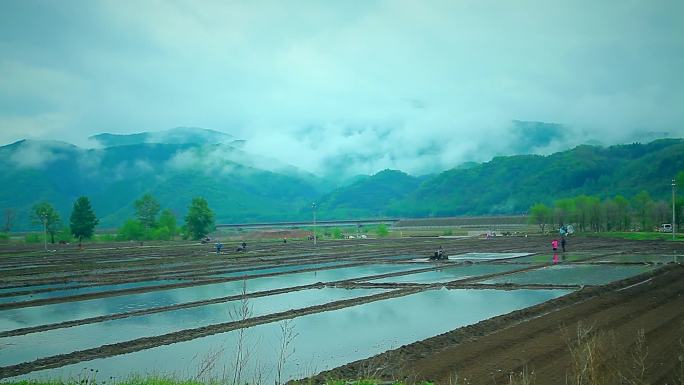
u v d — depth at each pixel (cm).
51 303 4819
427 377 2197
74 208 16238
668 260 7412
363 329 3372
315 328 3425
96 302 4831
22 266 8688
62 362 2762
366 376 2131
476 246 11862
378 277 6241
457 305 4200
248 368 2539
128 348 3020
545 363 2306
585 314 3422
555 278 5688
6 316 4216
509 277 5919
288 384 2141
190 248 13612
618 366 2166
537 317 3466
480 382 2092
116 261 9444
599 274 5944
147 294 5281
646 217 16675
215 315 4019
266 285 5791
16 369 2644
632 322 3083
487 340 2803
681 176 18462
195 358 2748
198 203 17962
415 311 3972
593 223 17488
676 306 3566
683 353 2320
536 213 17775
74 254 11738
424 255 9588
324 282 5881
